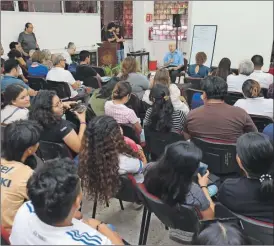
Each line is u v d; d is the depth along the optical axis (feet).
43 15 21.44
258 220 4.07
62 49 23.22
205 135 6.87
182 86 12.60
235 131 6.72
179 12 19.74
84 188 5.84
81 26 24.27
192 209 4.28
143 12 22.22
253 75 10.98
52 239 3.26
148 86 12.22
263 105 8.25
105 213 7.61
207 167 6.71
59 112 6.70
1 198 4.41
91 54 24.20
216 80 6.82
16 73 11.75
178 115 7.54
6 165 4.69
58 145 6.36
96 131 5.53
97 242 3.33
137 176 5.99
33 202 3.27
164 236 6.77
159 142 7.76
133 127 8.18
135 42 23.21
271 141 4.52
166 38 22.15
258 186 4.17
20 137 4.77
